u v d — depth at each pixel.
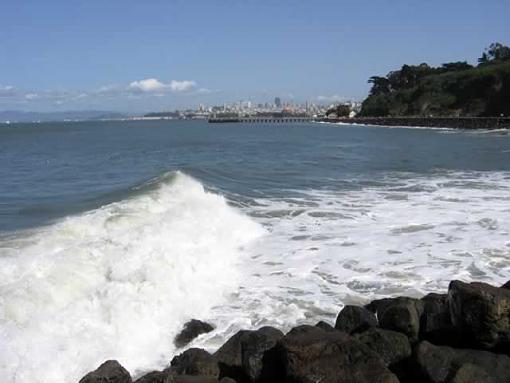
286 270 10.50
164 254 9.66
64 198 17.34
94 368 6.54
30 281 7.66
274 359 6.37
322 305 8.75
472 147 46.94
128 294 8.11
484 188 20.80
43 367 6.18
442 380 6.00
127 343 7.16
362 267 10.66
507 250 11.70
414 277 10.02
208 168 25.33
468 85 114.88
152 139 64.06
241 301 8.95
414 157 36.09
